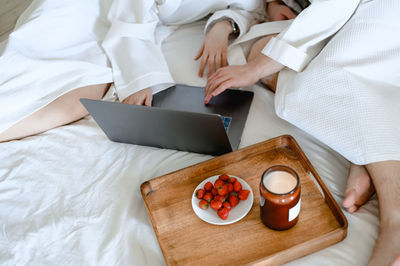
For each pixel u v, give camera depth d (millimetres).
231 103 1242
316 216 908
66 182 1119
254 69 1202
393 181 891
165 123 1047
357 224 918
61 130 1266
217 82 1228
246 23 1444
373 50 1030
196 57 1441
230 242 887
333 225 885
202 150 1129
